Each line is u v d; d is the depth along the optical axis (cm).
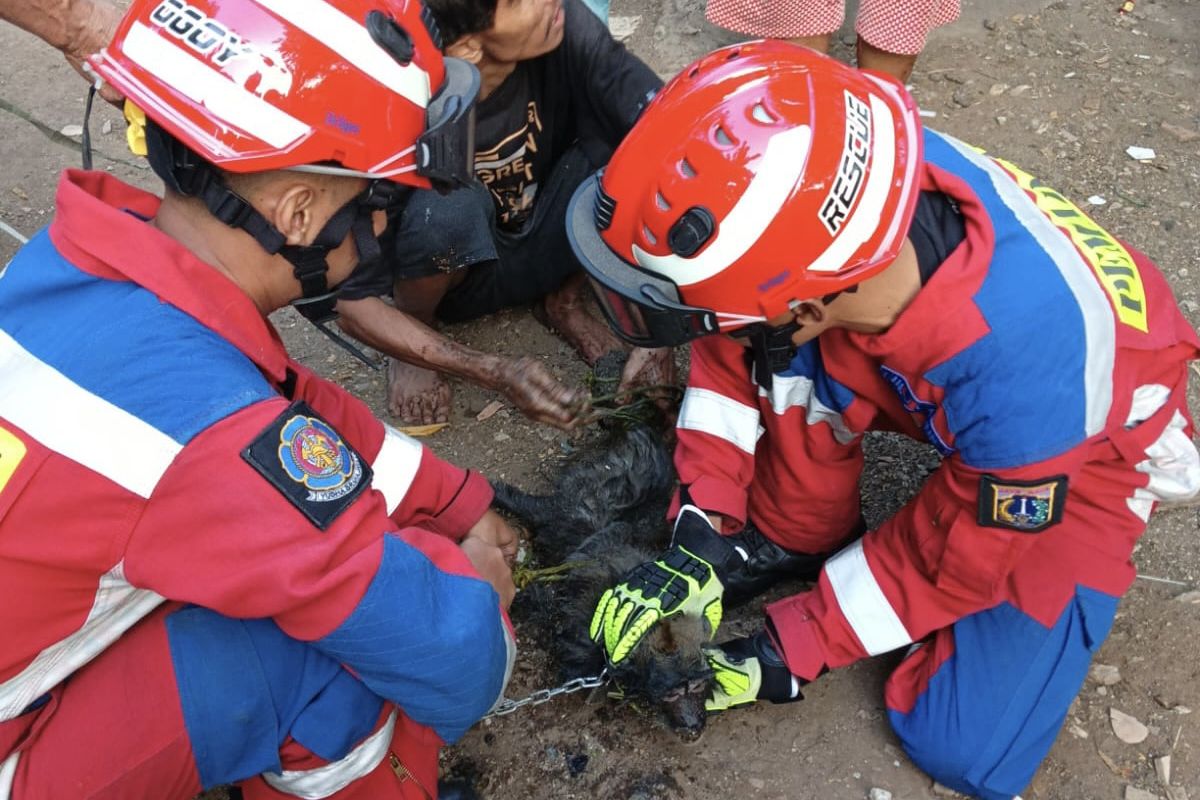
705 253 167
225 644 163
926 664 216
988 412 181
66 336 139
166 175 142
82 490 137
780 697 219
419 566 157
